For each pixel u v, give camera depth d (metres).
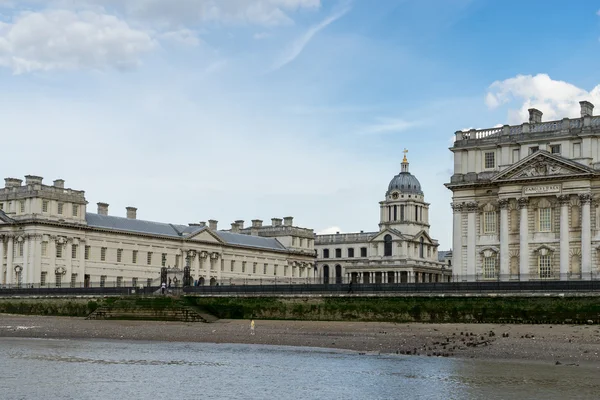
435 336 68.38
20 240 127.81
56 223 128.00
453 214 101.62
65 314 102.94
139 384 45.62
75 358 57.53
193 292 97.69
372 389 43.50
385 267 168.88
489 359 55.41
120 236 139.00
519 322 76.44
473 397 40.78
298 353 60.69
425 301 81.38
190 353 60.91
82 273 132.00
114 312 96.00
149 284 115.56
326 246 189.38
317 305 87.44
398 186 180.50
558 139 95.12
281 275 172.12
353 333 72.88
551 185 94.12
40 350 63.12
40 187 127.44
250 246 163.75
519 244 96.19
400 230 176.75
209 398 41.50
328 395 42.06
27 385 45.19
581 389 42.62
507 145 98.38
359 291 85.81
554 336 65.62
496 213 99.06
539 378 46.44
